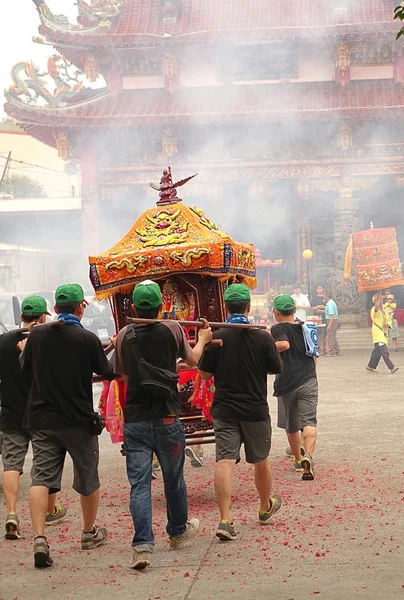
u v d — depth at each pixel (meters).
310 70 35.09
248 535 6.96
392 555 6.20
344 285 33.84
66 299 6.53
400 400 15.73
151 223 8.87
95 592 5.65
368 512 7.55
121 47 34.06
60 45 34.09
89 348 6.41
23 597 5.59
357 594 5.37
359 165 33.72
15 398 7.36
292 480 9.16
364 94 33.84
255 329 7.05
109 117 32.59
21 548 6.82
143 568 6.13
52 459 6.40
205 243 8.40
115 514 7.94
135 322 6.29
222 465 6.93
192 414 8.61
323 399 16.30
